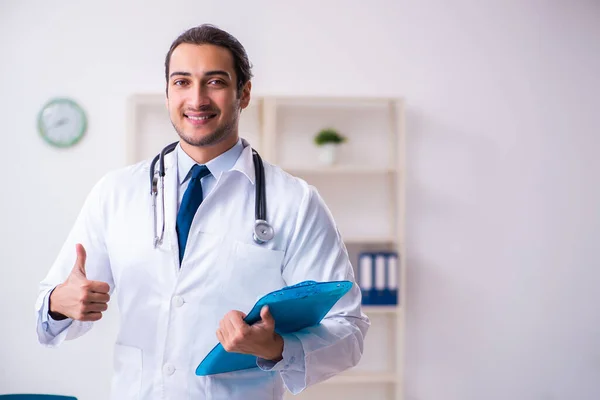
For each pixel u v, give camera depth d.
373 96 3.78
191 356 1.51
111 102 3.63
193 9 3.67
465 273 3.84
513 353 3.87
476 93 3.84
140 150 3.64
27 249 3.60
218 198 1.60
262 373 1.55
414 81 3.80
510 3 3.85
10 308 3.58
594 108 3.91
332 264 1.61
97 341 3.60
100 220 1.63
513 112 3.86
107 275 1.68
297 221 1.60
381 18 3.78
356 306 1.62
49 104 3.57
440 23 3.81
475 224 3.84
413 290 3.80
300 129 3.74
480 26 3.83
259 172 1.63
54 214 3.61
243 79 1.60
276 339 1.36
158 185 1.61
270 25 3.71
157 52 3.65
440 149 3.82
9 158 3.58
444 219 3.82
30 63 3.58
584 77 3.90
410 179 3.80
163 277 1.54
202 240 1.56
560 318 3.90
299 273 1.60
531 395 3.88
